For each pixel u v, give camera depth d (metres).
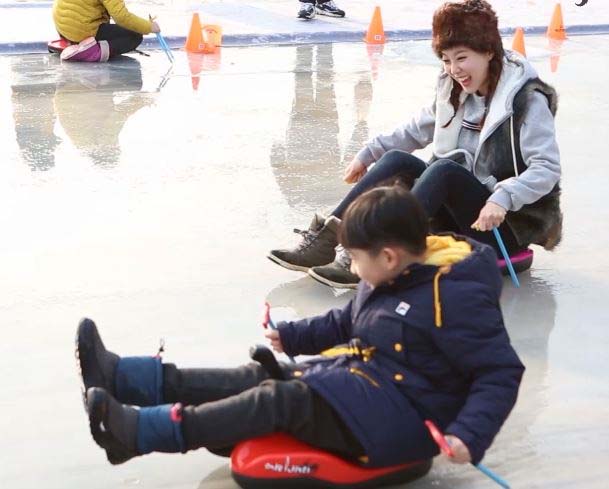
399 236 2.57
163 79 7.80
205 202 5.07
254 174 5.56
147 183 5.34
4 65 8.16
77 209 4.92
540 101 3.88
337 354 2.76
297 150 6.05
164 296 3.99
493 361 2.50
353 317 2.77
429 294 2.57
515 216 4.05
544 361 3.54
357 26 10.10
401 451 2.57
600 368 3.50
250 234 4.67
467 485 2.79
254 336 3.69
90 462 2.89
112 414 2.44
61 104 6.94
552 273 4.32
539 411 3.20
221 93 7.42
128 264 4.28
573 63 8.92
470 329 2.52
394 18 10.74
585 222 4.94
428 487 2.77
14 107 6.82
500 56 3.85
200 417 2.54
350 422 2.54
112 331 3.68
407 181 4.03
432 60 8.84
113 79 7.73
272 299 4.00
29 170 5.50
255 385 2.76
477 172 4.02
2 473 2.83
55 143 6.02
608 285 4.21
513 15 11.09
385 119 6.82
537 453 2.97
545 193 3.89
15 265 4.23
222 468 2.87
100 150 5.91
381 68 8.45
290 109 7.02
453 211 3.99
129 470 2.85
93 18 8.27
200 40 8.86
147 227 4.71
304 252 4.07
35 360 3.47
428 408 2.59
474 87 3.88
